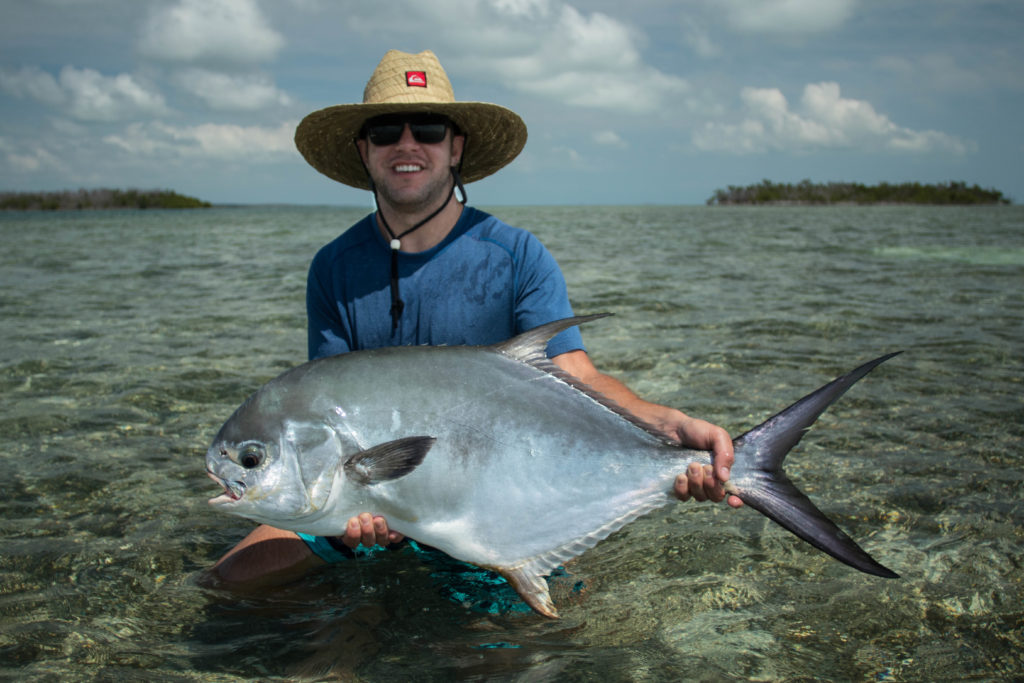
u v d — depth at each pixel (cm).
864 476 149
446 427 102
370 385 103
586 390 106
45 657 98
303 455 100
